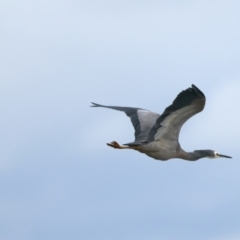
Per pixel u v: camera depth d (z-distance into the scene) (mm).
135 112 21281
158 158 19828
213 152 21266
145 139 20078
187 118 19281
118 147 19438
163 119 19297
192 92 18500
